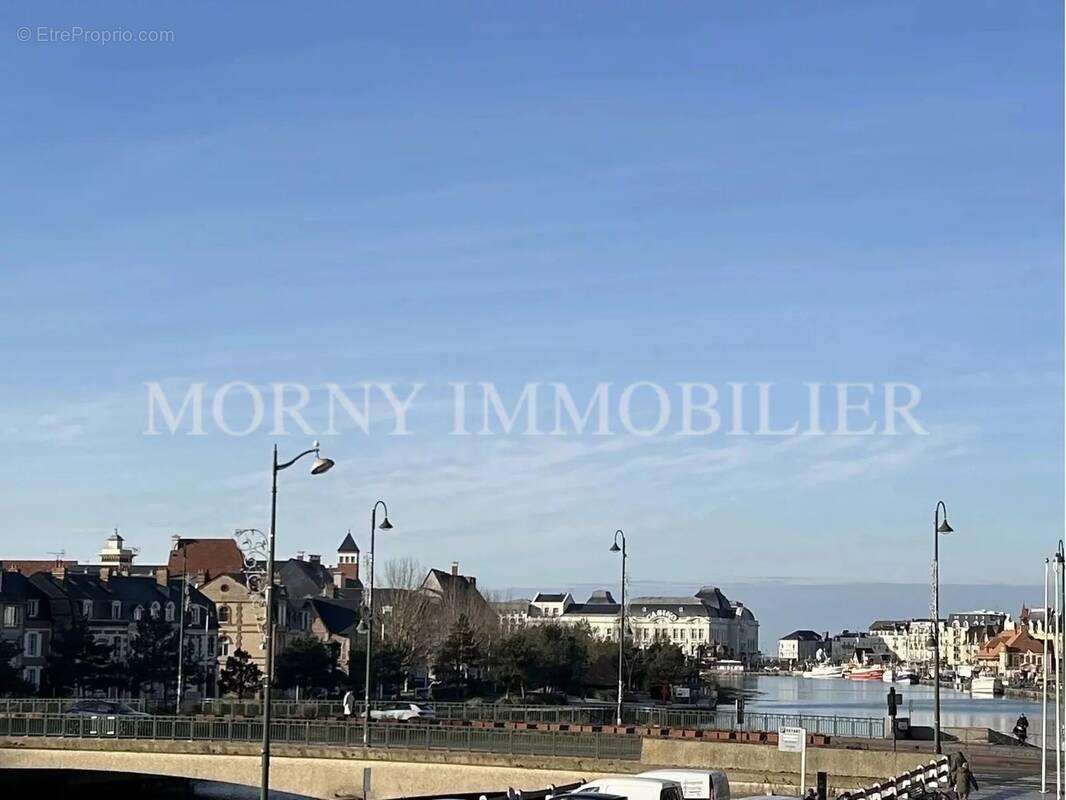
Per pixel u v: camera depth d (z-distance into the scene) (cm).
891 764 5522
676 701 13662
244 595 13338
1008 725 13175
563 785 5356
